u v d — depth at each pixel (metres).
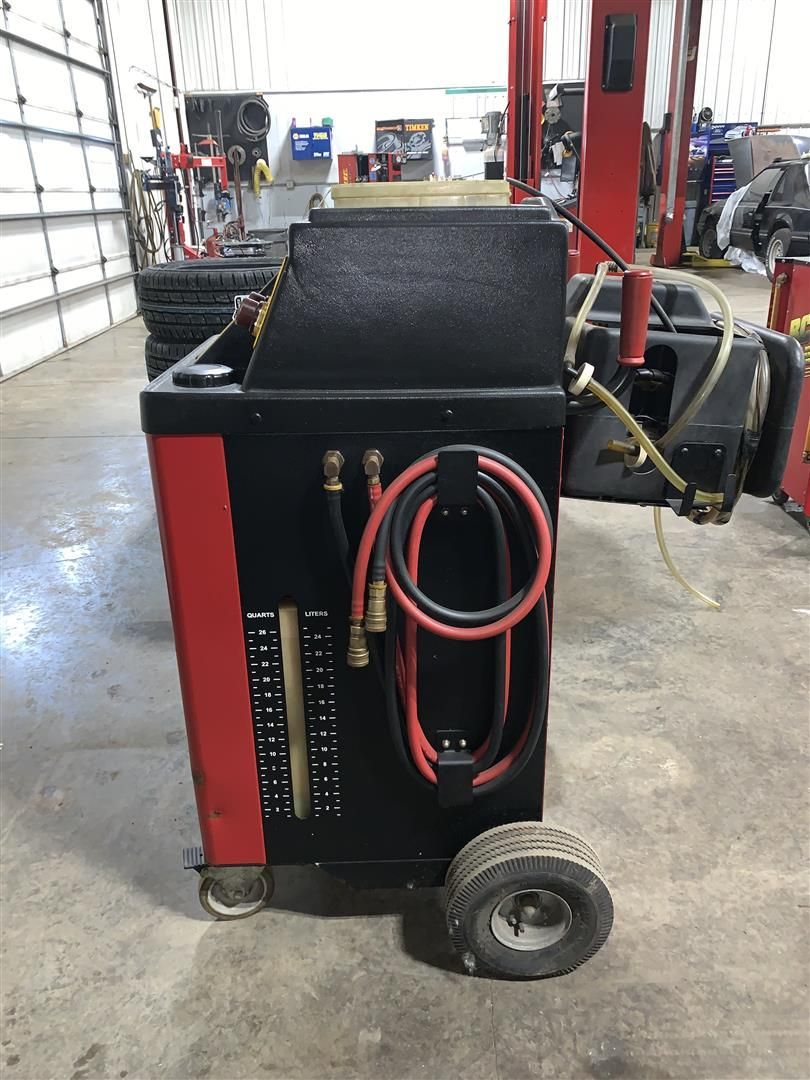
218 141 10.23
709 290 1.01
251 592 0.98
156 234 8.48
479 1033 1.03
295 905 1.25
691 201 11.24
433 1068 0.99
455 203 1.02
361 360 0.90
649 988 1.09
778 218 7.59
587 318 1.10
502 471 0.90
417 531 0.93
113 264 7.62
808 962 1.13
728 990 1.09
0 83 5.38
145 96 8.71
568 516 2.86
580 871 1.03
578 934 1.08
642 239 12.18
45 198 6.10
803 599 2.19
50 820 1.44
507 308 0.89
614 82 2.59
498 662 1.00
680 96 9.18
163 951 1.17
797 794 1.46
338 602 0.99
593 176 2.72
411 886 1.18
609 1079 0.97
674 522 2.78
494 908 1.05
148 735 1.68
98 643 2.05
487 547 0.98
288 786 1.10
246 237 6.25
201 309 2.23
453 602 1.01
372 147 10.80
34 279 5.88
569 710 1.72
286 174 10.86
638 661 1.90
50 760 1.61
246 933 1.19
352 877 1.17
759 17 11.16
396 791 1.11
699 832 1.38
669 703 1.74
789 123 11.70
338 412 0.89
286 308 0.88
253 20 10.20
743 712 1.70
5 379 5.33
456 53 10.33
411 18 10.19
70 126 6.65
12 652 2.02
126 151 7.87
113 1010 1.08
